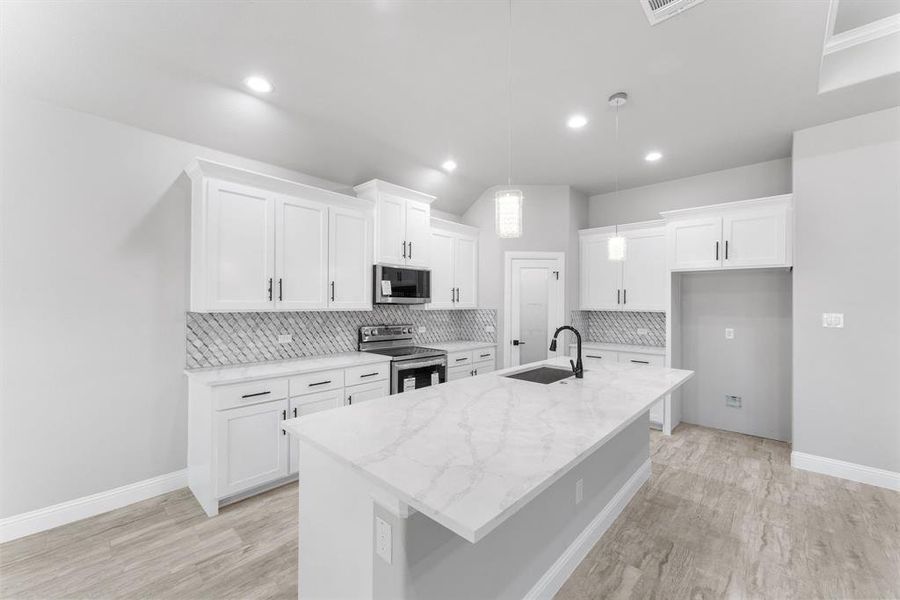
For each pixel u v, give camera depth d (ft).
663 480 9.88
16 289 7.52
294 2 6.21
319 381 9.94
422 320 15.44
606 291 15.60
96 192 8.35
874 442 9.57
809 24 6.61
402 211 13.01
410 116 9.95
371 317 13.64
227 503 8.66
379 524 4.14
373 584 4.21
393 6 6.27
